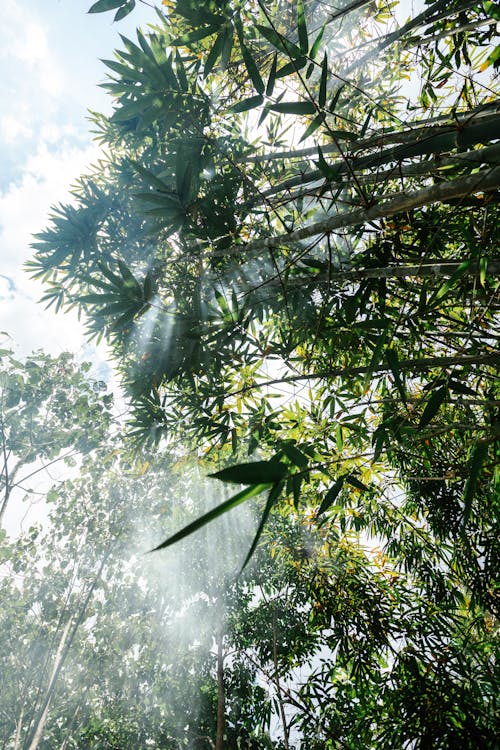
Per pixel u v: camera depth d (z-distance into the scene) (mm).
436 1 2236
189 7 2006
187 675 9344
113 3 2100
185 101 2414
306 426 3188
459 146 1709
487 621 3906
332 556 4605
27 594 10633
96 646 10844
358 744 4102
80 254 3834
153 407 3385
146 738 9688
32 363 9453
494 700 3096
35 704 9812
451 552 3916
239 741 8172
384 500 4094
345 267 3023
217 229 3010
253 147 3428
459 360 1858
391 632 3799
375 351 2045
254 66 1945
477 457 1498
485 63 1997
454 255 2873
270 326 3660
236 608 7965
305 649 5805
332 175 1747
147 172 2492
